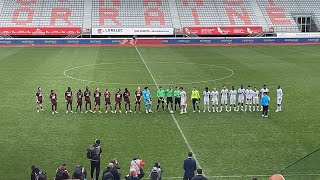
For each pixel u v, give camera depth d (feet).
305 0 297.74
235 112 105.50
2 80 142.20
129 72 158.40
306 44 253.24
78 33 266.36
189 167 60.54
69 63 178.81
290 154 77.05
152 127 92.99
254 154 77.10
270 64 177.68
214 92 106.01
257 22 282.15
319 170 47.83
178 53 215.10
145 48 236.63
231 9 289.94
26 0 282.97
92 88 130.52
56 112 104.01
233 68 167.94
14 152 77.97
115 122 96.63
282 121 97.30
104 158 75.15
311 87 132.57
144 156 76.02
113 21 275.39
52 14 275.80
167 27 273.13
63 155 76.43
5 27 263.49
